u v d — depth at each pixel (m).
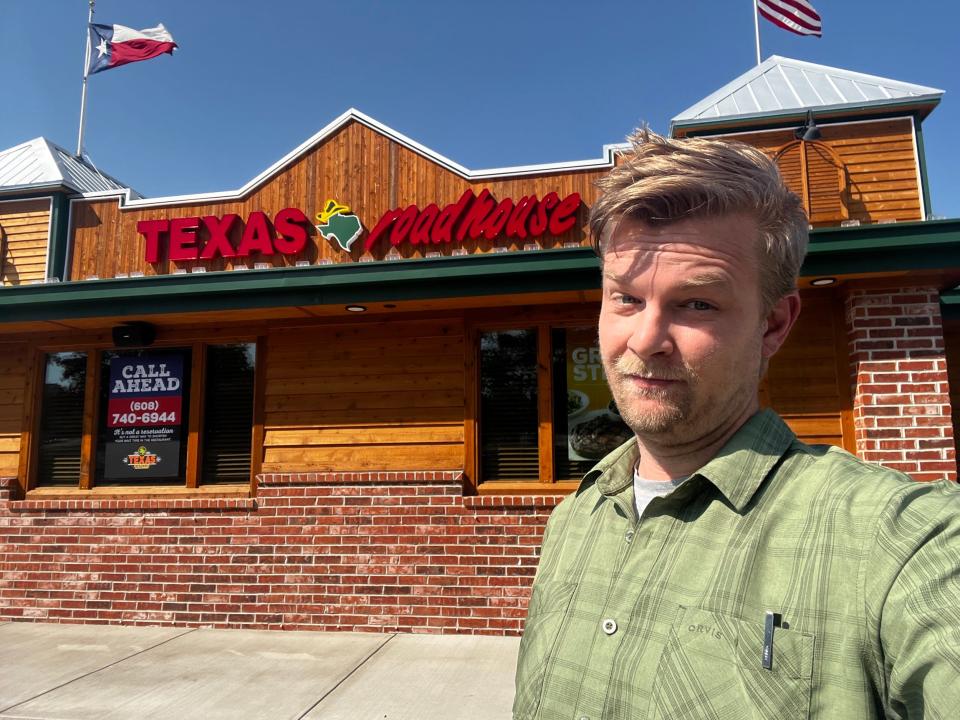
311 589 6.04
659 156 1.13
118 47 8.91
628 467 1.29
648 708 0.92
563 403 6.12
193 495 6.44
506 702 4.29
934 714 0.73
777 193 1.10
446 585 5.88
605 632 1.02
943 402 5.28
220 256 6.74
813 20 7.08
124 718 4.05
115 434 6.73
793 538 0.92
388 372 6.32
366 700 4.33
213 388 6.68
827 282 5.48
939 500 0.86
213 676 4.79
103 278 6.61
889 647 0.80
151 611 6.21
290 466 6.31
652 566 1.03
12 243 7.14
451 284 5.66
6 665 5.06
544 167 6.36
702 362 1.07
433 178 6.56
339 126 6.76
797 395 5.71
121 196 7.03
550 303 6.12
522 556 5.81
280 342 6.52
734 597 0.92
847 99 6.00
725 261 1.07
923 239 4.91
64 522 6.47
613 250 1.14
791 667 0.84
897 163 5.86
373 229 6.46
